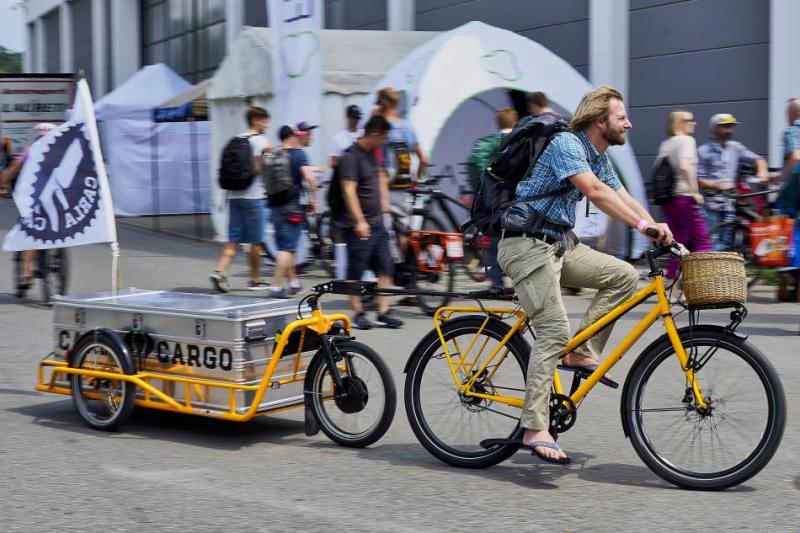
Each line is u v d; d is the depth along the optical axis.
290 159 11.38
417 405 5.26
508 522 4.28
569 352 4.89
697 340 4.69
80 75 7.16
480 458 5.05
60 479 4.93
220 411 5.52
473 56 12.59
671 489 4.73
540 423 4.82
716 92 13.83
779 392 4.53
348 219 8.72
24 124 27.03
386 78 12.94
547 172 4.80
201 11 28.30
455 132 15.34
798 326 8.99
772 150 12.86
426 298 9.96
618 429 5.82
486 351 5.09
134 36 33.34
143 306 5.84
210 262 14.55
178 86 22.61
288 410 6.25
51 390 6.16
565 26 16.02
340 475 5.00
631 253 12.95
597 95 4.84
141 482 4.88
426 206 10.74
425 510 4.45
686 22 14.18
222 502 4.57
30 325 9.49
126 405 5.75
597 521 4.29
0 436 5.75
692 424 4.71
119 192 22.25
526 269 4.82
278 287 10.82
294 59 13.41
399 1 19.19
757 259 10.55
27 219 7.13
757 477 4.89
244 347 5.48
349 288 5.48
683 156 9.99
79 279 12.84
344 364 5.49
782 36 12.62
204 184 22.70
